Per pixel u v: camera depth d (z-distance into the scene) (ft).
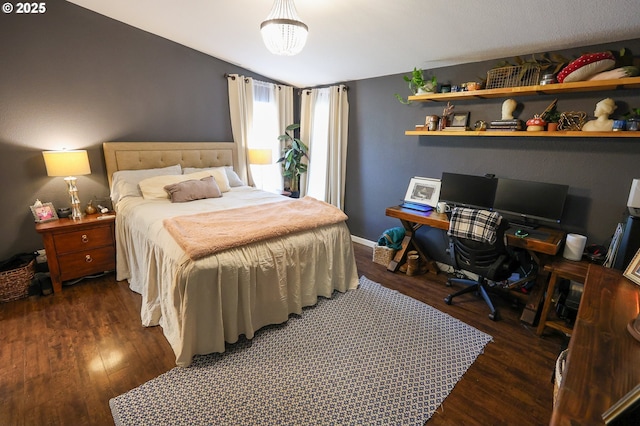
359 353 6.88
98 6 9.73
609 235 8.01
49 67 9.52
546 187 8.45
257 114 14.69
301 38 6.97
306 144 15.78
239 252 6.93
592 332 3.67
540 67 8.06
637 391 2.23
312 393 5.79
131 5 9.44
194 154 12.88
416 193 11.47
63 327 7.50
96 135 10.71
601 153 7.89
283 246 7.70
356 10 7.89
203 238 6.80
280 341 7.22
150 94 11.69
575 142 8.23
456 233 7.98
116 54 10.71
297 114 16.34
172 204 9.94
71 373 6.07
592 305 4.30
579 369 3.05
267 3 8.44
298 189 16.28
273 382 6.02
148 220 8.29
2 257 9.53
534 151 8.95
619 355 3.26
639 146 7.37
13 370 6.10
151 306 7.71
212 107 13.47
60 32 9.57
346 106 13.70
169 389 5.76
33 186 9.72
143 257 8.23
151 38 11.40
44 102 9.57
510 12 6.82
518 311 8.74
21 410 5.25
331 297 9.18
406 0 7.09
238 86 13.69
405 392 5.87
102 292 9.20
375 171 13.33
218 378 6.07
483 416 5.40
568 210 8.54
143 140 11.78
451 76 10.30
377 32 8.82
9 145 9.19
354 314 8.39
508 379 6.24
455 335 7.58
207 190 11.07
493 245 7.59
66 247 9.07
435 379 6.20
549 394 5.89
